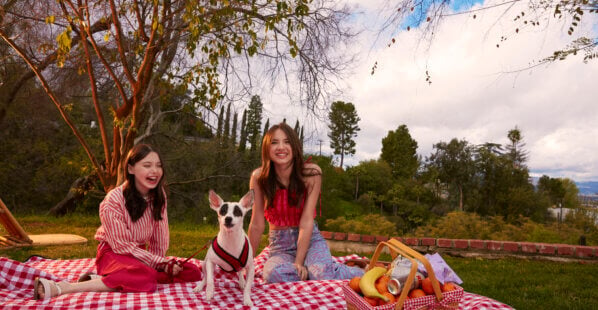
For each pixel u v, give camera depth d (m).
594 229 12.02
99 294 2.87
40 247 7.31
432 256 2.99
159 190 3.55
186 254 7.36
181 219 17.91
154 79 7.96
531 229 11.08
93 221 13.81
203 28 6.51
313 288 3.28
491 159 62.94
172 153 16.59
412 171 77.00
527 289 5.15
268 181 3.89
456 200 64.25
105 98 10.17
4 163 18.31
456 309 2.58
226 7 6.63
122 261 3.21
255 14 7.23
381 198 62.91
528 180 62.75
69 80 10.38
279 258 3.84
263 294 3.19
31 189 19.27
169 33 7.52
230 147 16.70
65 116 7.65
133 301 2.79
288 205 3.92
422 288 2.64
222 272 3.68
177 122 15.55
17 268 3.18
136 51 7.30
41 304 2.62
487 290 5.08
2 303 2.64
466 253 7.63
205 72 7.73
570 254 7.20
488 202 61.06
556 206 61.31
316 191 3.96
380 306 2.38
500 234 10.59
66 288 2.92
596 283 5.51
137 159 3.38
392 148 78.56
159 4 6.89
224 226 2.79
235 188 19.81
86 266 4.15
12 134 18.73
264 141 3.88
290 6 7.38
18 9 8.27
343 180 63.78
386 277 2.63
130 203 3.36
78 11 6.74
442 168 65.56
